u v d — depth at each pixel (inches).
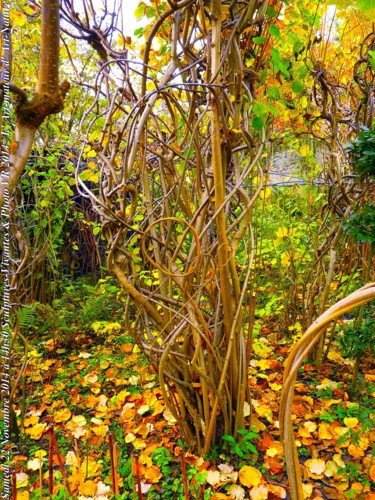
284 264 89.5
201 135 60.5
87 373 82.1
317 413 63.6
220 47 47.5
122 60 44.1
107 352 90.6
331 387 70.7
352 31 84.7
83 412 69.3
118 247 46.7
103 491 47.8
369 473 48.6
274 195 123.2
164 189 54.2
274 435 59.7
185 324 49.3
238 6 48.9
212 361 53.1
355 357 71.8
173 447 57.6
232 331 50.5
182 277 51.4
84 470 51.3
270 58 56.0
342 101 97.0
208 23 50.1
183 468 33.4
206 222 54.2
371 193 77.9
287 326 93.4
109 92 52.1
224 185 50.2
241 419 56.1
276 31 47.9
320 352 78.2
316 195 103.8
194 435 58.1
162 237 54.9
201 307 59.5
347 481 49.4
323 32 74.9
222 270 48.8
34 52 93.4
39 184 104.9
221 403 52.7
